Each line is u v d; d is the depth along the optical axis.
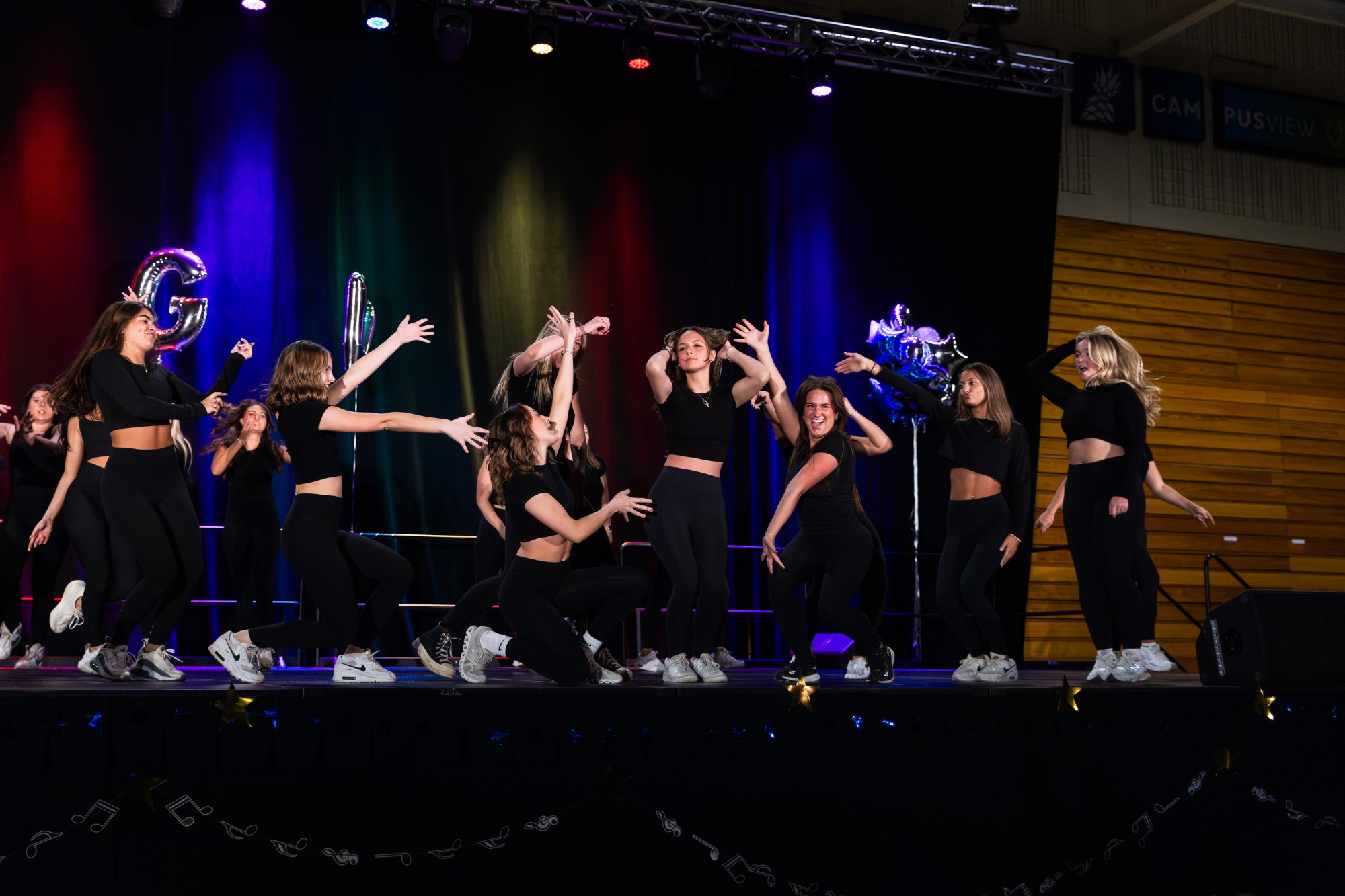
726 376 6.78
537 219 6.49
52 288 5.61
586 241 6.57
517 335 6.36
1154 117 8.25
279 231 6.01
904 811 3.51
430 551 6.09
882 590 4.41
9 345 5.52
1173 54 8.45
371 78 6.26
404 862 3.07
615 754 3.17
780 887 3.36
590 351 6.49
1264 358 8.35
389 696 3.02
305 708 2.94
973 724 3.50
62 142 5.70
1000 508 4.30
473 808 3.14
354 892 3.02
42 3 5.74
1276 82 8.71
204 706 2.86
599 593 3.75
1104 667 4.25
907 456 7.04
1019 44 7.98
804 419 4.09
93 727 2.76
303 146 6.11
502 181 6.45
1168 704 3.72
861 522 4.06
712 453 3.85
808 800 3.42
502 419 3.56
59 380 3.61
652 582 6.34
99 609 4.05
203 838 2.91
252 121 6.03
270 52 6.11
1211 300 8.29
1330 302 8.64
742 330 4.22
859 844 3.45
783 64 7.03
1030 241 7.55
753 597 6.64
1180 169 8.37
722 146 6.94
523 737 3.10
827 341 7.00
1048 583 7.45
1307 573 8.14
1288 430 8.31
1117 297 8.02
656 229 6.73
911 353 6.03
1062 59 7.56
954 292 7.32
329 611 3.47
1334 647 3.85
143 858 2.86
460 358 6.25
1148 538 7.80
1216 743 3.75
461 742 3.05
